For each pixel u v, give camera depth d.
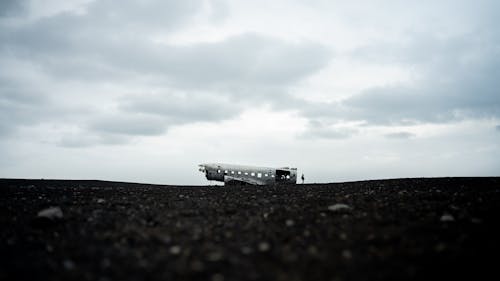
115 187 20.44
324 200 13.39
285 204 12.82
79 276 5.85
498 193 12.96
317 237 8.11
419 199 12.73
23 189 17.23
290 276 5.79
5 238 8.27
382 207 11.31
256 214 10.96
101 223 9.73
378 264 6.30
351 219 9.80
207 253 7.00
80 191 17.11
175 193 17.02
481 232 8.02
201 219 10.27
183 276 5.80
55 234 8.60
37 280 5.70
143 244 7.66
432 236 7.88
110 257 6.79
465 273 5.84
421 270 5.98
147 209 11.96
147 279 5.68
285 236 8.20
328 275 5.82
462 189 14.63
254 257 6.75
